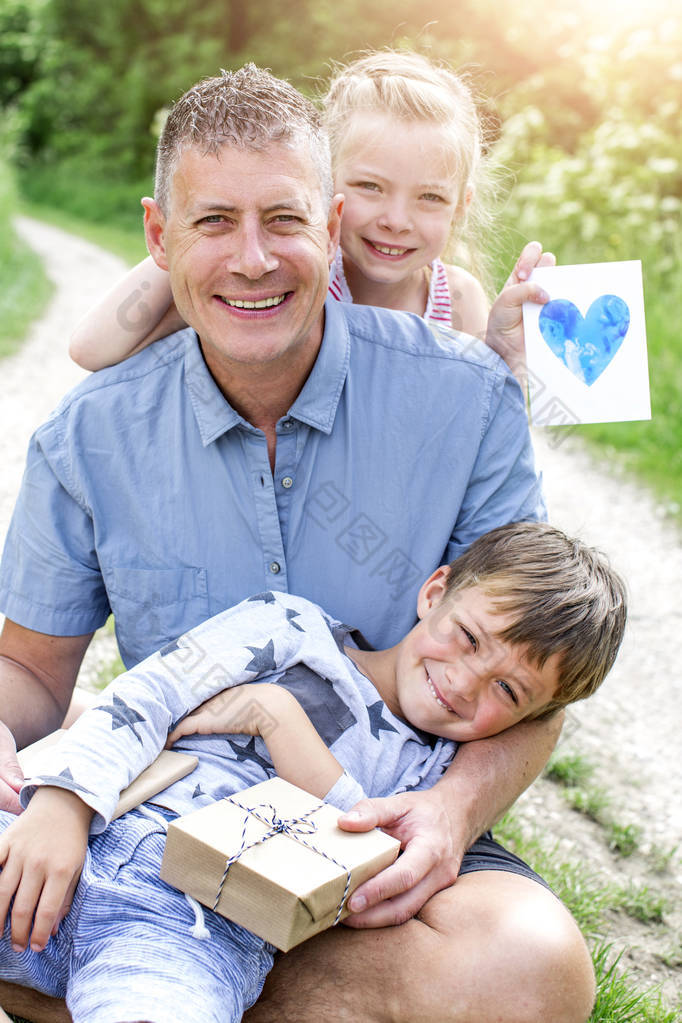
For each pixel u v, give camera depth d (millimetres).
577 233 9523
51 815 1849
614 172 10047
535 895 1912
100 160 22406
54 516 2303
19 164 22891
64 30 25234
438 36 16812
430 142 2979
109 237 17531
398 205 3006
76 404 2297
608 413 2438
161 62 22469
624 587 2293
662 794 3443
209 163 2006
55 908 1794
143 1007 1627
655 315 7773
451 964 1820
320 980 1889
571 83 13016
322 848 1802
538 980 1799
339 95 3119
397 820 1975
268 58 20484
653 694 4148
